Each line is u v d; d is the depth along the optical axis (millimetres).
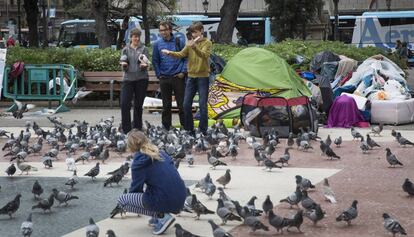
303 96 13742
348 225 7156
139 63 13312
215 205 8102
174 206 6734
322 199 8367
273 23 47094
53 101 22016
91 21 47250
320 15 42594
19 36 47188
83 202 8414
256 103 13656
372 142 11953
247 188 9047
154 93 20375
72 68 19969
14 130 15852
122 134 12773
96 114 19141
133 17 40875
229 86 15773
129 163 9812
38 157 11945
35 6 34156
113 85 21000
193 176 9914
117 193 8891
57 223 7449
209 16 56812
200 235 6828
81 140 12398
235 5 26484
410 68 45656
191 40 12938
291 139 12383
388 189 8906
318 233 6879
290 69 15883
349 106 15250
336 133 14383
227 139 12500
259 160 10672
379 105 15672
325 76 16250
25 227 6465
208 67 13141
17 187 9398
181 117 13906
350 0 69875
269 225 7117
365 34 52750
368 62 17344
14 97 19938
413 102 15992
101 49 22688
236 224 7219
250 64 15883
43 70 19859
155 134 12406
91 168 10664
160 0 38594
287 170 10344
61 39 47656
